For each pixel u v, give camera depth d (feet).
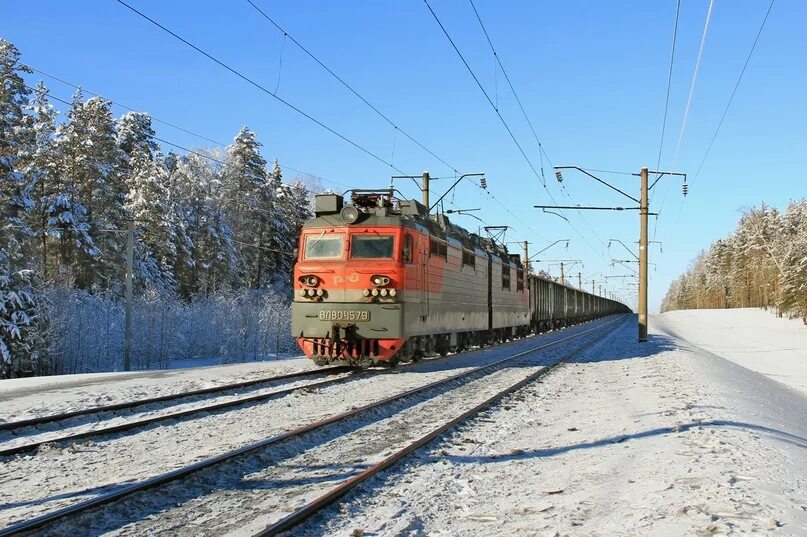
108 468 25.38
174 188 172.24
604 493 21.48
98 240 146.51
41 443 28.68
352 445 29.53
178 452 27.94
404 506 20.45
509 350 91.66
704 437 28.40
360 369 62.39
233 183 187.93
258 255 187.93
